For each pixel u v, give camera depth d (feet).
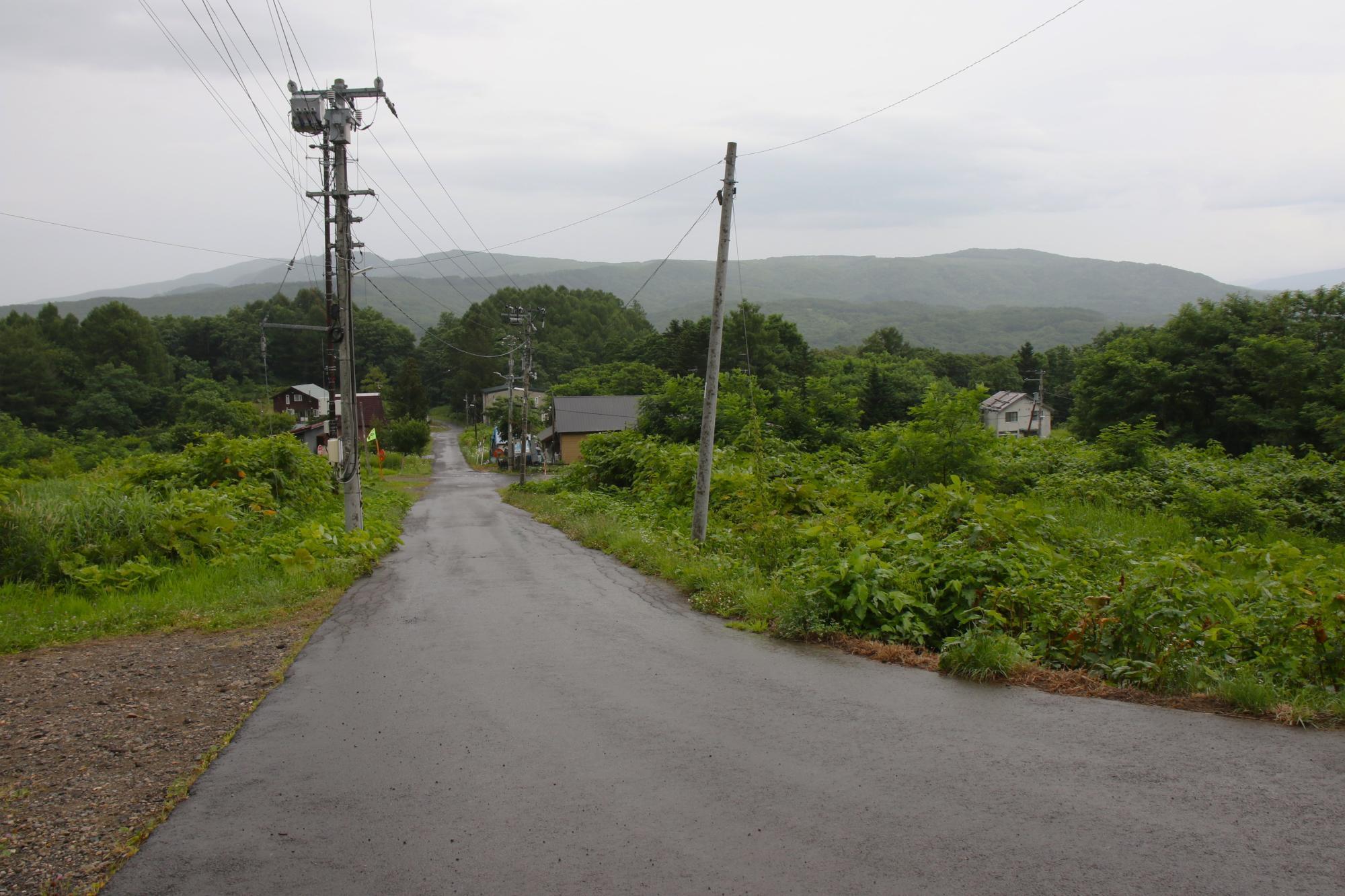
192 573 35.19
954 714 16.80
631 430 95.96
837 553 28.86
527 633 25.22
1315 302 116.37
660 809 12.73
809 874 10.64
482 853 11.49
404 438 210.18
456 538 53.98
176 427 168.45
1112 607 20.63
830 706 17.51
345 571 36.42
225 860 11.48
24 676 21.20
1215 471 63.10
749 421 77.15
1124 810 12.28
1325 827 11.58
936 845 11.35
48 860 11.59
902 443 56.54
